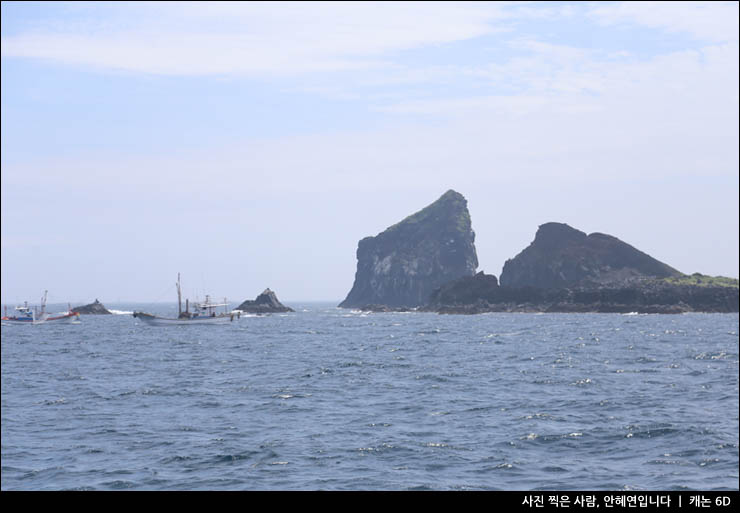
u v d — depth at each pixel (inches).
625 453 1517.0
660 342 5354.3
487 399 2282.2
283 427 1822.1
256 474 1375.5
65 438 1716.3
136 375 3225.9
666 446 1568.7
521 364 3545.8
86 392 2591.0
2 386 2851.9
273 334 7101.4
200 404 2236.7
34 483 1330.0
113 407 2201.0
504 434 1704.0
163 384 2810.0
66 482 1334.9
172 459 1489.9
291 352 4564.5
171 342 5964.6
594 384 2672.2
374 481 1321.4
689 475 1347.2
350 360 3823.8
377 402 2233.0
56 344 5925.2
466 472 1379.2
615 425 1795.0
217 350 4889.3
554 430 1742.1
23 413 2098.9
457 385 2655.0
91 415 2049.7
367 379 2866.6
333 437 1685.5
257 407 2153.1
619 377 2930.6
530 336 6250.0
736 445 1558.8
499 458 1476.4
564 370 3235.7
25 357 4534.9
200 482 1326.3
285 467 1422.2
